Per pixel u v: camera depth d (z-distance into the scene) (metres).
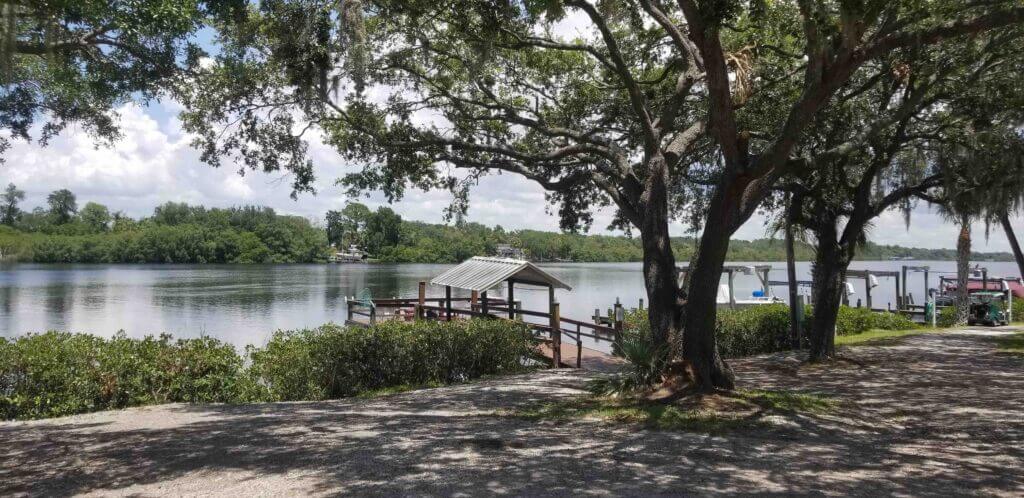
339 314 33.31
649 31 12.43
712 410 8.20
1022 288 36.12
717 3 7.39
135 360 10.32
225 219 98.56
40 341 10.20
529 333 15.34
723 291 28.12
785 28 11.80
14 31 6.15
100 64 8.80
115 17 7.39
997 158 12.30
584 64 13.55
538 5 8.51
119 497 5.16
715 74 7.79
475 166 12.77
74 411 9.49
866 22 7.08
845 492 5.22
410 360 13.27
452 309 19.69
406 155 12.22
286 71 10.50
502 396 10.82
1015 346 17.83
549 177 14.24
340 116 12.48
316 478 5.56
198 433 7.67
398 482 5.39
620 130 13.75
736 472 5.75
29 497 5.22
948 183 13.02
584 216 15.81
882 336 21.56
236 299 42.16
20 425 8.40
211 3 8.31
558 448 6.66
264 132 11.88
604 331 14.76
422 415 9.00
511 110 12.10
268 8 9.55
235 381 11.12
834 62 7.43
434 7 9.59
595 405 8.92
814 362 14.84
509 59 13.50
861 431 7.71
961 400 10.02
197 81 10.66
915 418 8.64
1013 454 6.68
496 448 6.68
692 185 15.09
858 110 13.80
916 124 14.14
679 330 9.45
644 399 8.83
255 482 5.48
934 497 5.16
